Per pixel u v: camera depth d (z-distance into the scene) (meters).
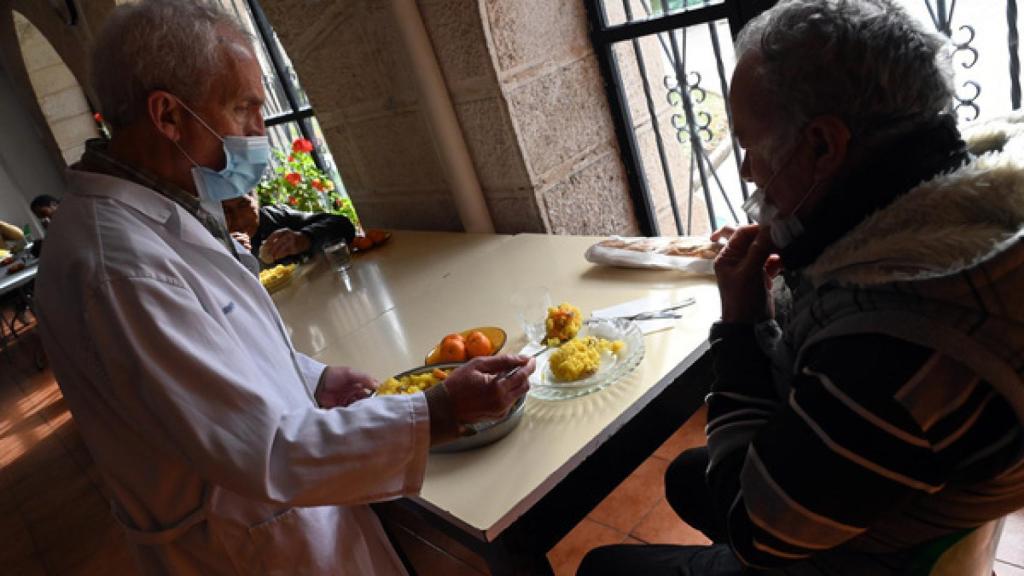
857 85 0.60
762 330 0.81
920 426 0.57
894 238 0.60
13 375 4.87
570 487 1.10
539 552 1.06
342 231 2.57
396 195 2.72
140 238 0.91
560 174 2.22
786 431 0.64
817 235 0.67
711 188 2.24
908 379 0.57
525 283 1.79
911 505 0.64
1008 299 0.55
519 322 1.57
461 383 0.97
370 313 1.92
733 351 0.80
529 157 2.13
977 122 0.76
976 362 0.55
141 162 1.00
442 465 1.14
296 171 3.31
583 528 1.95
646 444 1.21
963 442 0.58
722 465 0.77
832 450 0.60
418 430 0.93
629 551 1.06
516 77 2.05
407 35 2.08
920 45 0.60
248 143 1.00
